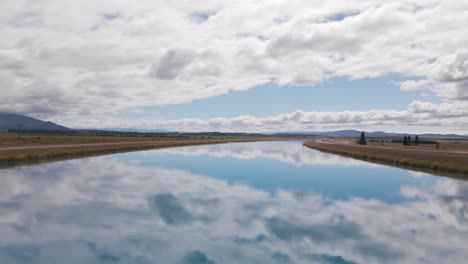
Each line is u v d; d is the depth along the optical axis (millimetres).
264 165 37562
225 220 15039
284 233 13352
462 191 21734
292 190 22391
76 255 10805
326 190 22484
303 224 14555
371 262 10531
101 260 10453
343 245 12023
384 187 23438
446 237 12898
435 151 47875
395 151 50125
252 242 12297
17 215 14938
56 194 19078
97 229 13375
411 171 31578
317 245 12039
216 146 85125
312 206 17859
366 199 19656
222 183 24828
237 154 55406
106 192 20109
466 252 11414
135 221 14578
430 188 22875
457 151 47344
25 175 24875
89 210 16094
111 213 15688
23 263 10125
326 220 15211
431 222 14883
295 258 10828
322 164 38969
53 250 11172
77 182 22875
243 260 10633
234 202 18562
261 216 15773
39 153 36219
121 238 12461
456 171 29500
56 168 29156
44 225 13703
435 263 10445
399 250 11570
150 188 21859
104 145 59031
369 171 32094
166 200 18562
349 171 32312
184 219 15047
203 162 39969
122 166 32688
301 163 40156
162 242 12156
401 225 14453
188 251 11320
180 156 47594
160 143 79250
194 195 20094
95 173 27156
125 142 77250
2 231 12883
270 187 23469
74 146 51094
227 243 12172
